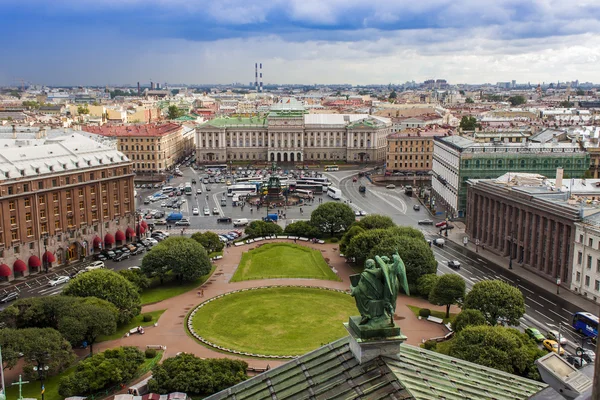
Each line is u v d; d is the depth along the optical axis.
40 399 115.56
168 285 187.12
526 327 153.00
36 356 115.56
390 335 43.00
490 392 43.06
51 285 192.75
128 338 146.38
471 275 199.62
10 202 197.50
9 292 186.12
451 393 41.03
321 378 43.28
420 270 179.00
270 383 45.03
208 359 120.62
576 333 149.62
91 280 151.50
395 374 41.12
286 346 139.62
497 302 138.75
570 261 183.50
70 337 127.81
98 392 116.00
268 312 162.38
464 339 115.12
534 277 198.62
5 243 196.50
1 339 115.88
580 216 180.12
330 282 189.38
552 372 37.22
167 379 113.12
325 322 155.25
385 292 43.28
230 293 177.62
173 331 150.50
